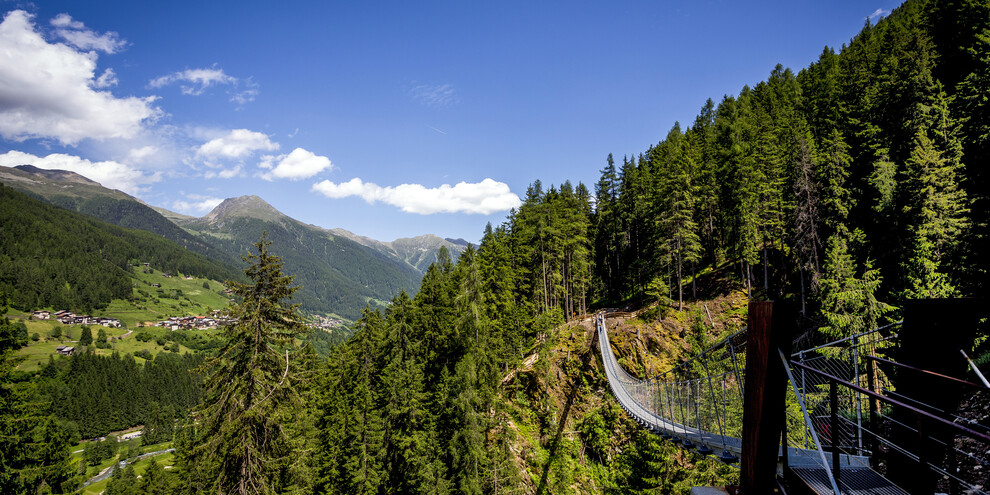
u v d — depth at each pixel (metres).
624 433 31.27
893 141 30.19
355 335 30.86
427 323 32.50
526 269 43.97
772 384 3.94
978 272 17.92
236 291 14.90
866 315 21.52
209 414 14.47
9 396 15.79
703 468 22.50
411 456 26.89
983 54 23.64
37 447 16.39
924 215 20.50
